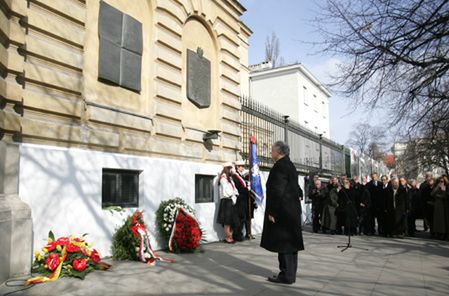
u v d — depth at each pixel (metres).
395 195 12.38
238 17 12.28
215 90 11.05
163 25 8.63
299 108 29.30
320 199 13.51
